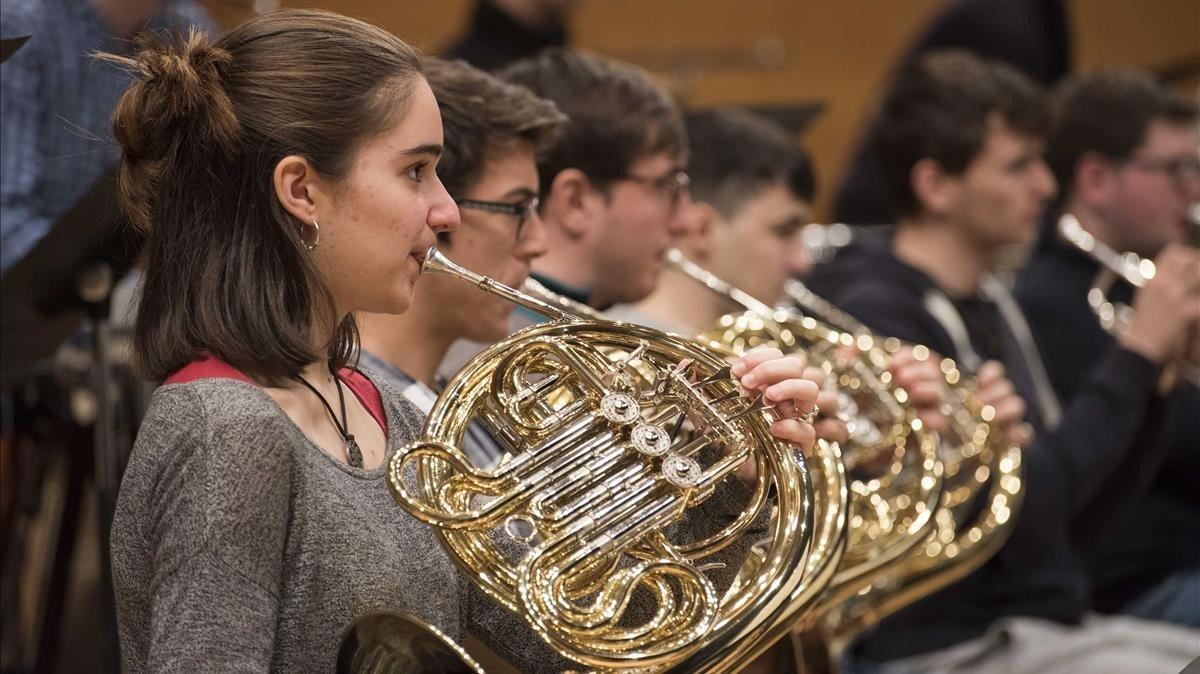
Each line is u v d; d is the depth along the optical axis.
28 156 8.24
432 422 4.27
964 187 9.49
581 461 4.27
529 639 4.77
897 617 8.68
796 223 8.91
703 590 4.23
